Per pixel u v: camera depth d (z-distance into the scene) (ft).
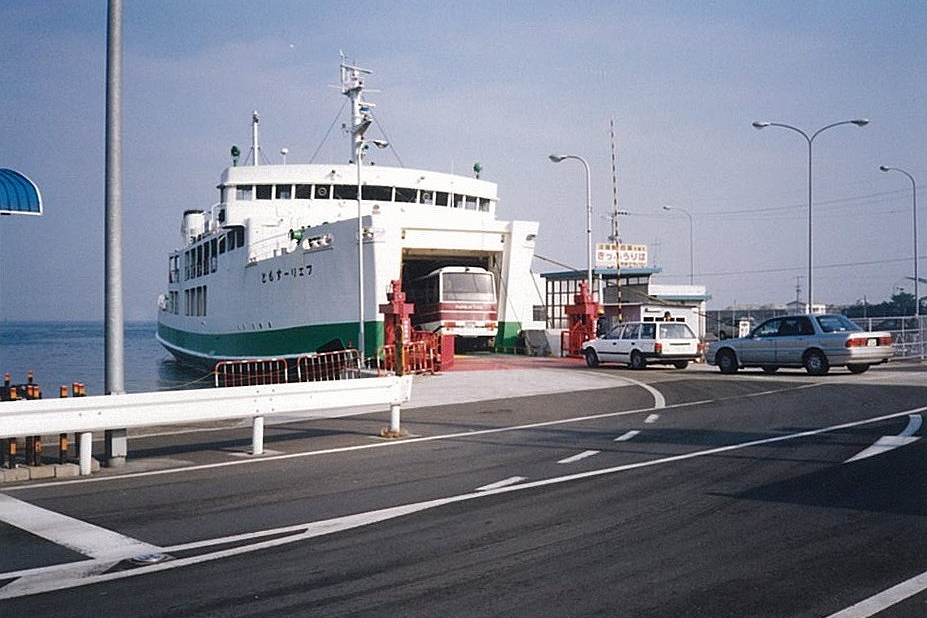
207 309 136.67
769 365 82.64
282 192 118.52
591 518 24.90
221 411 36.37
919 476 30.45
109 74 37.76
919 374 80.12
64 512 26.78
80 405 32.55
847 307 254.47
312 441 42.63
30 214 44.42
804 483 29.48
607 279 165.17
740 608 17.04
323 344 101.30
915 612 16.70
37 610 17.60
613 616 16.69
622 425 46.96
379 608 17.37
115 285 37.78
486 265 119.03
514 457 36.35
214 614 17.19
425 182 119.55
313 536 23.34
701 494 27.96
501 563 20.44
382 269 95.25
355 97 123.13
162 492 29.81
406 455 37.40
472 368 94.73
